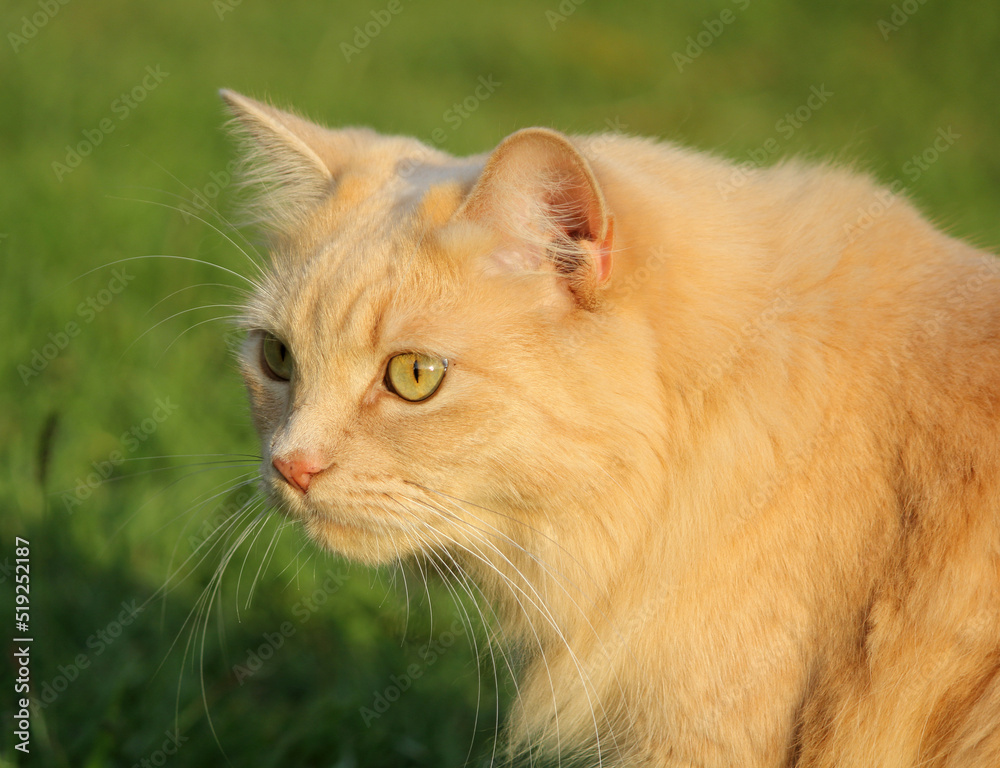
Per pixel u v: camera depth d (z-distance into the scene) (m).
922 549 3.11
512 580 3.73
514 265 3.30
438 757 4.79
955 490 3.08
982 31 17.42
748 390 3.27
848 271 3.38
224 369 7.28
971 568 3.04
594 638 3.62
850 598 3.21
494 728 4.93
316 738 4.70
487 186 3.21
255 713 4.80
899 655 3.15
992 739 2.99
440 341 3.24
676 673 3.34
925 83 15.78
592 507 3.37
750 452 3.25
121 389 6.99
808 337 3.27
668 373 3.29
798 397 3.24
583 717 3.76
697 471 3.32
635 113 14.19
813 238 3.44
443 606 5.33
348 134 4.22
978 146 13.25
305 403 3.45
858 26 18.36
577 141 3.77
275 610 5.54
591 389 3.20
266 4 18.28
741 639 3.26
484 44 17.23
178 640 5.18
